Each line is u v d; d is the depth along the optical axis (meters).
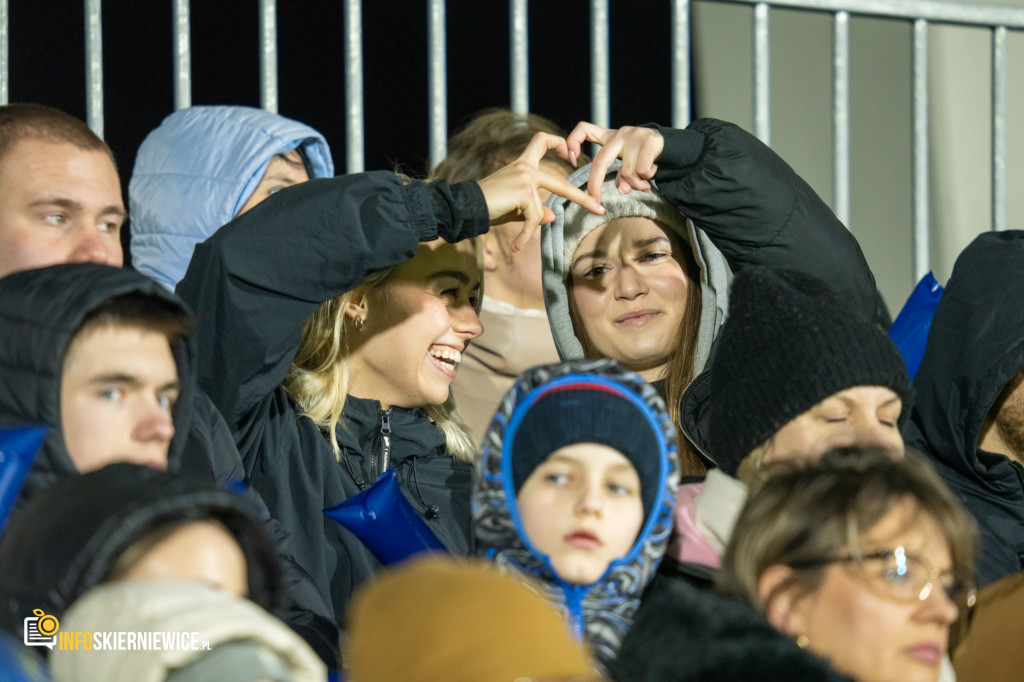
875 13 12.88
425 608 4.40
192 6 16.05
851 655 6.05
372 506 7.96
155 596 4.75
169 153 11.10
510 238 12.40
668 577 7.54
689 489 8.04
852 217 15.88
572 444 6.73
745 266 9.23
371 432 9.89
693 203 9.50
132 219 11.16
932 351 10.34
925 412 10.27
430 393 10.14
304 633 7.94
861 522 6.14
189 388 7.15
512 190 9.05
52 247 8.45
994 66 13.37
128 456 6.50
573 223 10.23
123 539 5.16
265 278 8.38
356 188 8.51
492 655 4.23
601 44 12.26
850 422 7.59
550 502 6.70
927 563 6.12
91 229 8.59
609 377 6.99
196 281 8.44
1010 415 10.10
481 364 12.38
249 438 8.92
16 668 4.96
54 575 5.14
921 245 13.17
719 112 15.84
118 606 4.73
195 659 4.52
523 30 12.42
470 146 12.39
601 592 6.70
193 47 16.12
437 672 4.22
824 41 15.62
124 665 4.54
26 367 6.45
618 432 6.77
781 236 9.55
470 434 11.12
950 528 6.26
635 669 5.50
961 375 10.01
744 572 6.30
